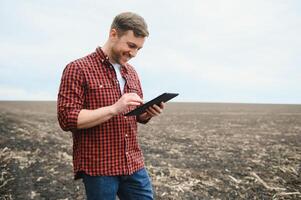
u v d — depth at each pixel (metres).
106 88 3.03
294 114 38.84
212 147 12.70
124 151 3.11
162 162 9.51
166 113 41.25
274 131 18.75
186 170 8.48
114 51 3.04
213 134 17.12
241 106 72.50
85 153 3.03
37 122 22.72
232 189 6.98
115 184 3.12
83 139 3.04
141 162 3.32
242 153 11.30
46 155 10.16
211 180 7.62
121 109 2.83
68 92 2.95
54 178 7.66
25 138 13.28
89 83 3.00
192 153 11.29
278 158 10.29
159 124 23.75
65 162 9.31
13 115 28.59
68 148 11.73
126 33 2.96
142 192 3.32
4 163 8.84
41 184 7.21
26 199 6.36
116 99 3.07
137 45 3.02
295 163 9.50
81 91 2.99
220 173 8.25
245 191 6.86
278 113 41.25
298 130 19.31
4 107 49.03
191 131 18.61
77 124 2.85
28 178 7.59
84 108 3.03
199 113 41.44
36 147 11.38
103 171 3.03
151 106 3.22
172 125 22.89
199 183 7.34
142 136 15.99
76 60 3.08
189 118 31.16
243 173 8.24
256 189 7.00
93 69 3.03
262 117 32.91
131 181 3.26
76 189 6.93
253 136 16.27
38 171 8.21
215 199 6.35
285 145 13.17
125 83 3.19
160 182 7.34
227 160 9.98
